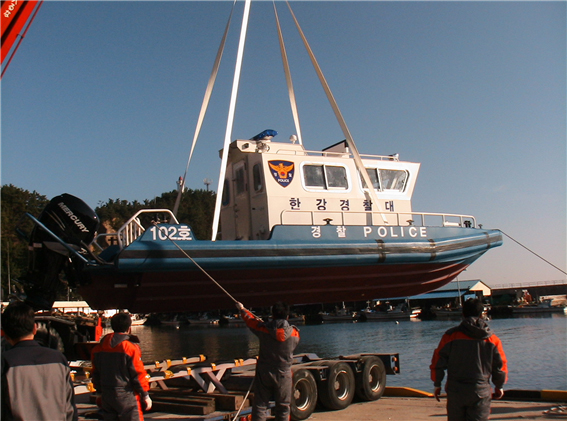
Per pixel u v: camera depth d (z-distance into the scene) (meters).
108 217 69.31
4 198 51.75
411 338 29.28
